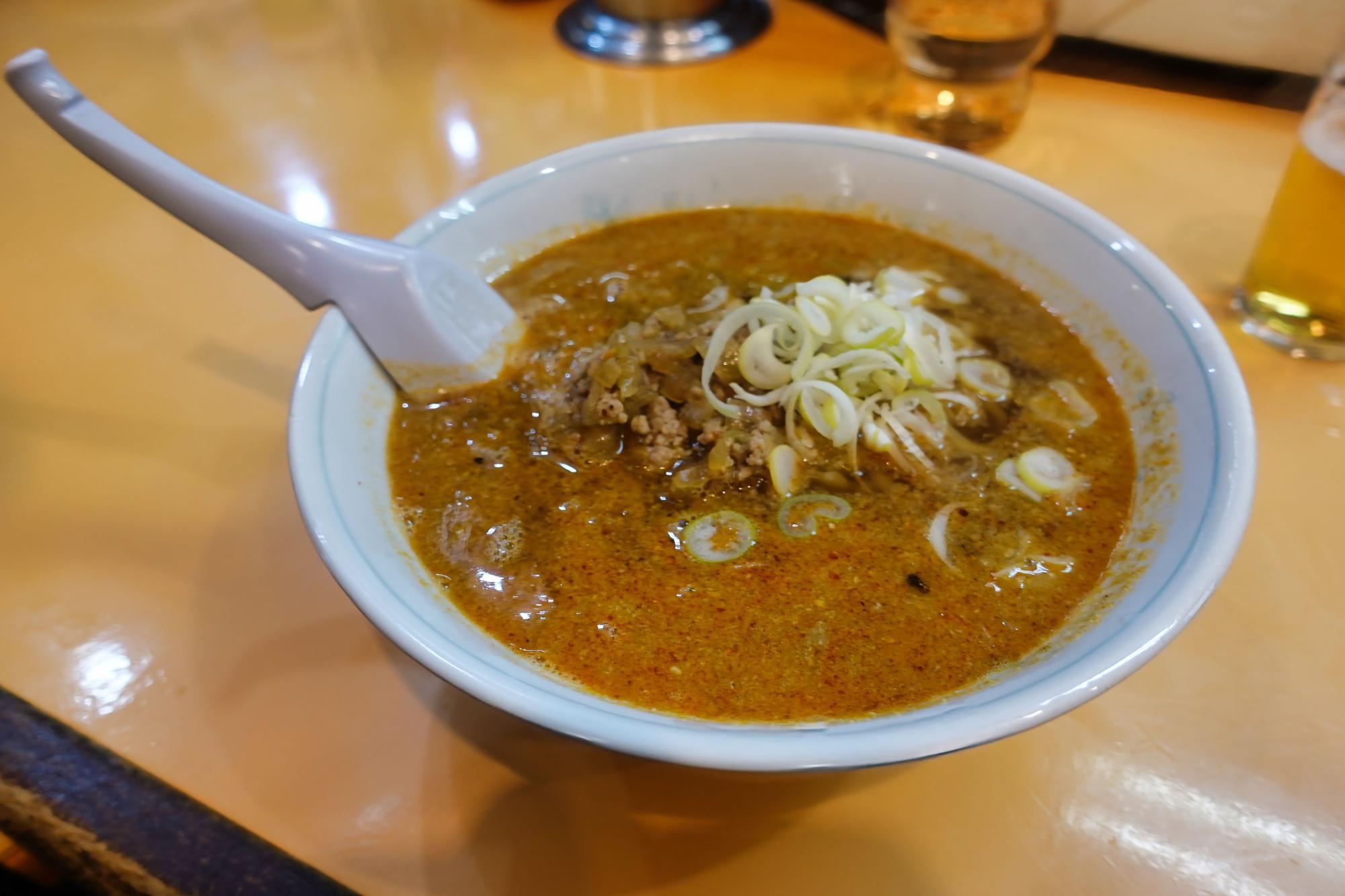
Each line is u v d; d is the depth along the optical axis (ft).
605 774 0.69
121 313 1.10
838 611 0.72
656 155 1.01
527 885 0.63
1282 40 1.31
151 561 0.84
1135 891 0.62
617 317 0.96
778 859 0.64
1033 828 0.65
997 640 0.69
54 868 0.67
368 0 1.82
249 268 1.17
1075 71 1.47
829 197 1.03
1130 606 0.60
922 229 1.00
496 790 0.68
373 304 0.82
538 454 0.83
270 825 0.66
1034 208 0.91
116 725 0.72
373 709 0.73
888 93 1.44
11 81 0.75
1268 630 0.75
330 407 0.74
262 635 0.78
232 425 0.96
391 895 0.63
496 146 1.37
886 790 0.67
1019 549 0.74
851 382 0.83
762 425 0.82
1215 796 0.66
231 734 0.71
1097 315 0.86
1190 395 0.73
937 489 0.80
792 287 0.92
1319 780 0.67
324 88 1.53
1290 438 0.89
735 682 0.68
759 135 1.01
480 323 0.89
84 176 1.36
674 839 0.65
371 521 0.71
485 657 0.57
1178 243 1.13
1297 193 0.92
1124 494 0.77
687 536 0.77
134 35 1.73
